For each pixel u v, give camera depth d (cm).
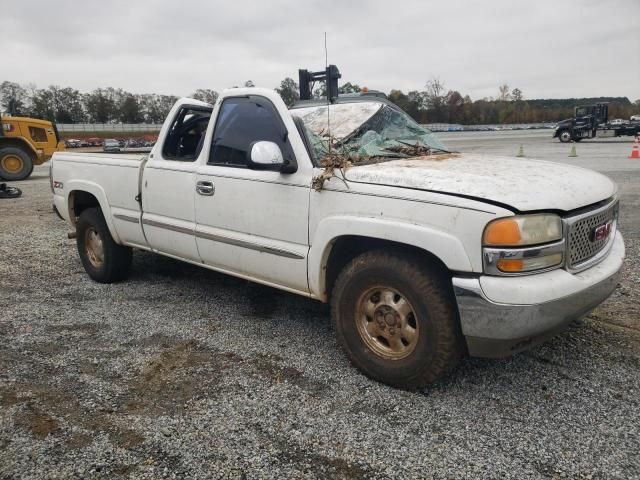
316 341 400
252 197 384
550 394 314
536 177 316
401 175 314
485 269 278
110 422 293
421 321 302
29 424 291
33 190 1391
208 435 279
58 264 640
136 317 455
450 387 325
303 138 364
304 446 269
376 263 319
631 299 461
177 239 455
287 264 370
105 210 520
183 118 473
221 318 451
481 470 248
